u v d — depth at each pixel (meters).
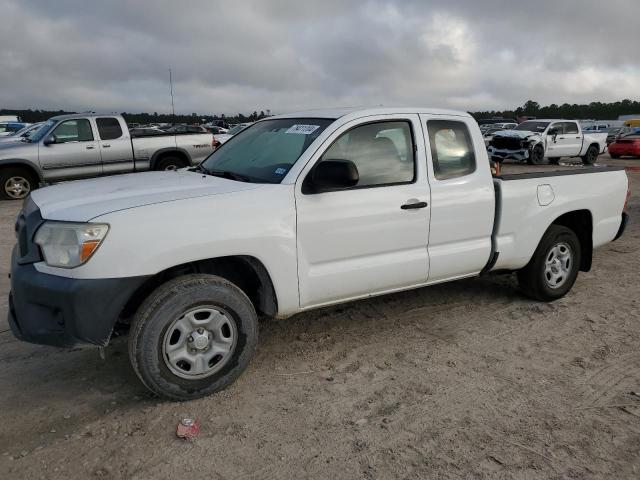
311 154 3.63
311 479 2.66
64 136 11.91
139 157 12.70
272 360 3.89
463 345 4.17
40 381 3.59
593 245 5.34
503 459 2.82
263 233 3.38
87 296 2.95
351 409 3.28
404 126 4.07
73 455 2.83
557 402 3.37
